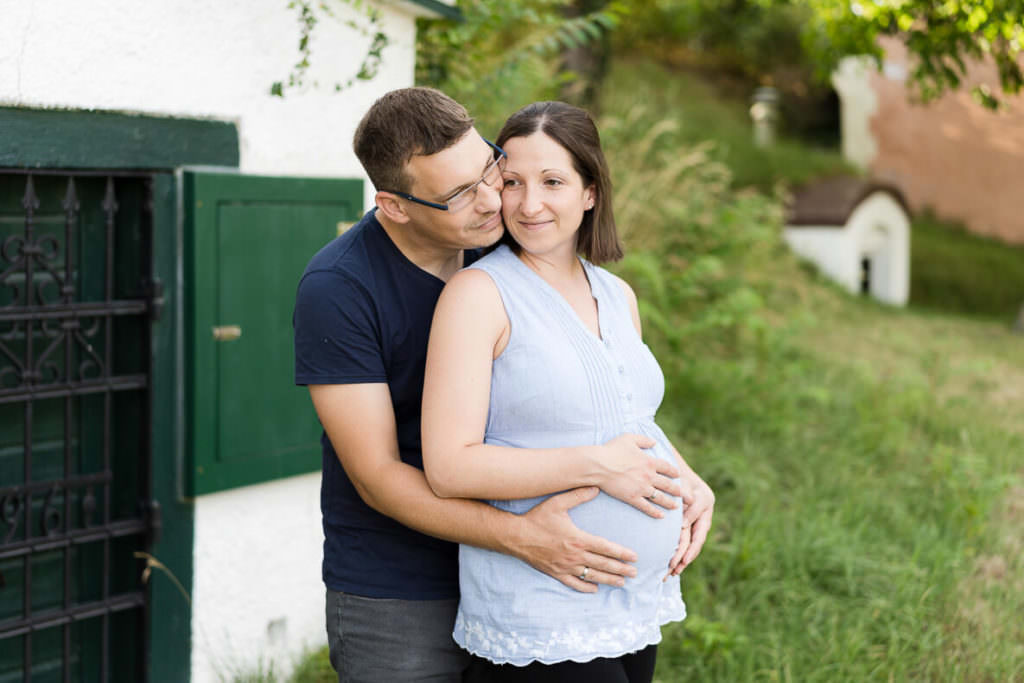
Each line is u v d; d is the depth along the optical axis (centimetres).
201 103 323
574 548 201
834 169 1356
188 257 324
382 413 209
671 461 224
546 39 526
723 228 787
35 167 289
